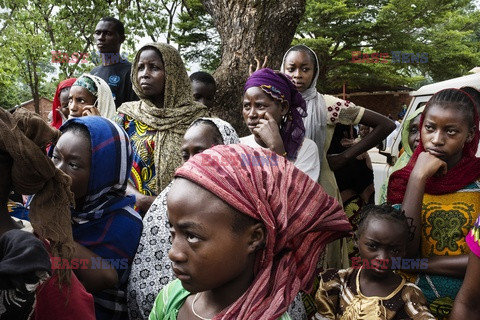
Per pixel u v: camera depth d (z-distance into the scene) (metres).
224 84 5.15
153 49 3.09
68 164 1.68
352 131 3.46
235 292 1.12
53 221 1.28
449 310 1.99
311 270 1.20
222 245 1.02
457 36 20.61
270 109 2.50
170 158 2.91
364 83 21.39
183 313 1.22
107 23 4.48
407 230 1.92
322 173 3.17
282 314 1.09
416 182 1.99
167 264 1.83
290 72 3.21
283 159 1.16
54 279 1.26
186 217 1.02
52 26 11.55
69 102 3.47
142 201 2.54
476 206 1.99
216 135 2.21
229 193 1.02
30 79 12.38
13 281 0.97
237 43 5.12
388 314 1.87
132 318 1.86
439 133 1.98
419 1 19.70
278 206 1.08
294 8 5.08
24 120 1.21
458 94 2.01
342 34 20.44
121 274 1.80
